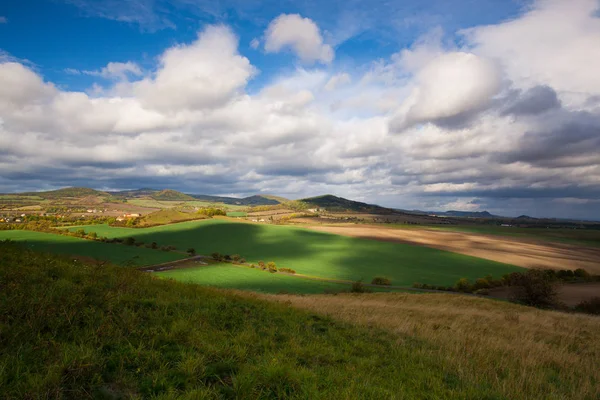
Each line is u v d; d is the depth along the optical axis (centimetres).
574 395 702
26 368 474
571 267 8900
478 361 843
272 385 533
